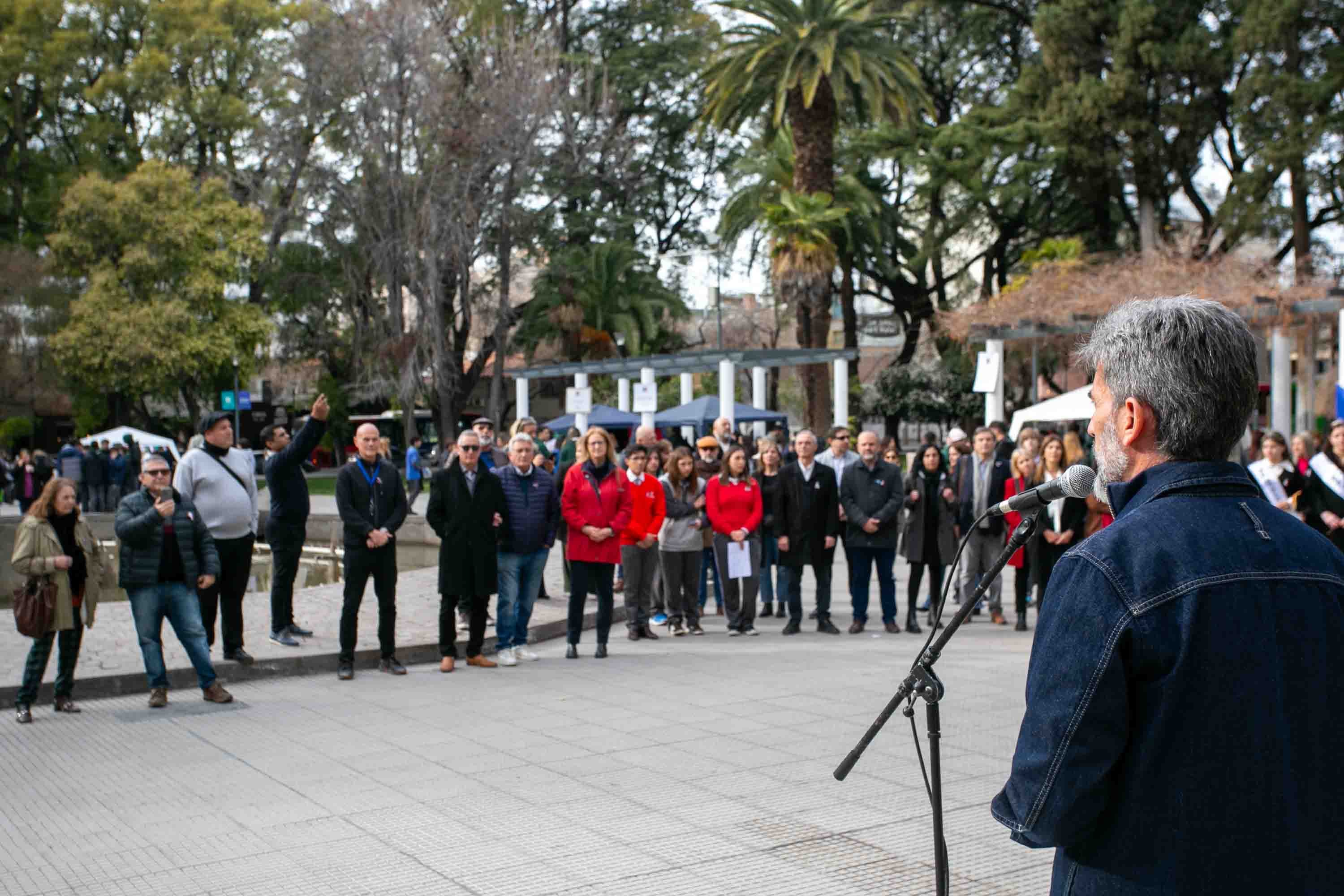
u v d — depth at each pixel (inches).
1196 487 79.0
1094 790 74.9
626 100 1920.5
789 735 290.2
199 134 1793.8
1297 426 1085.1
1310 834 73.7
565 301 1795.0
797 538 465.7
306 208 1557.6
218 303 1572.3
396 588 422.6
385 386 1568.7
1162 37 1467.8
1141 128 1456.7
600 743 284.0
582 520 412.2
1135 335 82.3
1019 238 1820.9
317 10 1482.5
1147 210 1562.5
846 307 1713.8
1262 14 1341.0
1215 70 1429.6
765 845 208.1
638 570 455.5
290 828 220.8
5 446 1680.6
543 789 244.5
